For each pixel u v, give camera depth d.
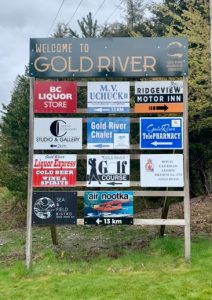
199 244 9.29
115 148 8.70
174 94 8.61
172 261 8.46
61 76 8.62
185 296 6.74
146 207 15.76
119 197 8.63
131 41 8.63
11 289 7.44
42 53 8.62
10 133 15.37
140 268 8.20
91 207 8.63
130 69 8.62
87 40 8.65
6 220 18.34
